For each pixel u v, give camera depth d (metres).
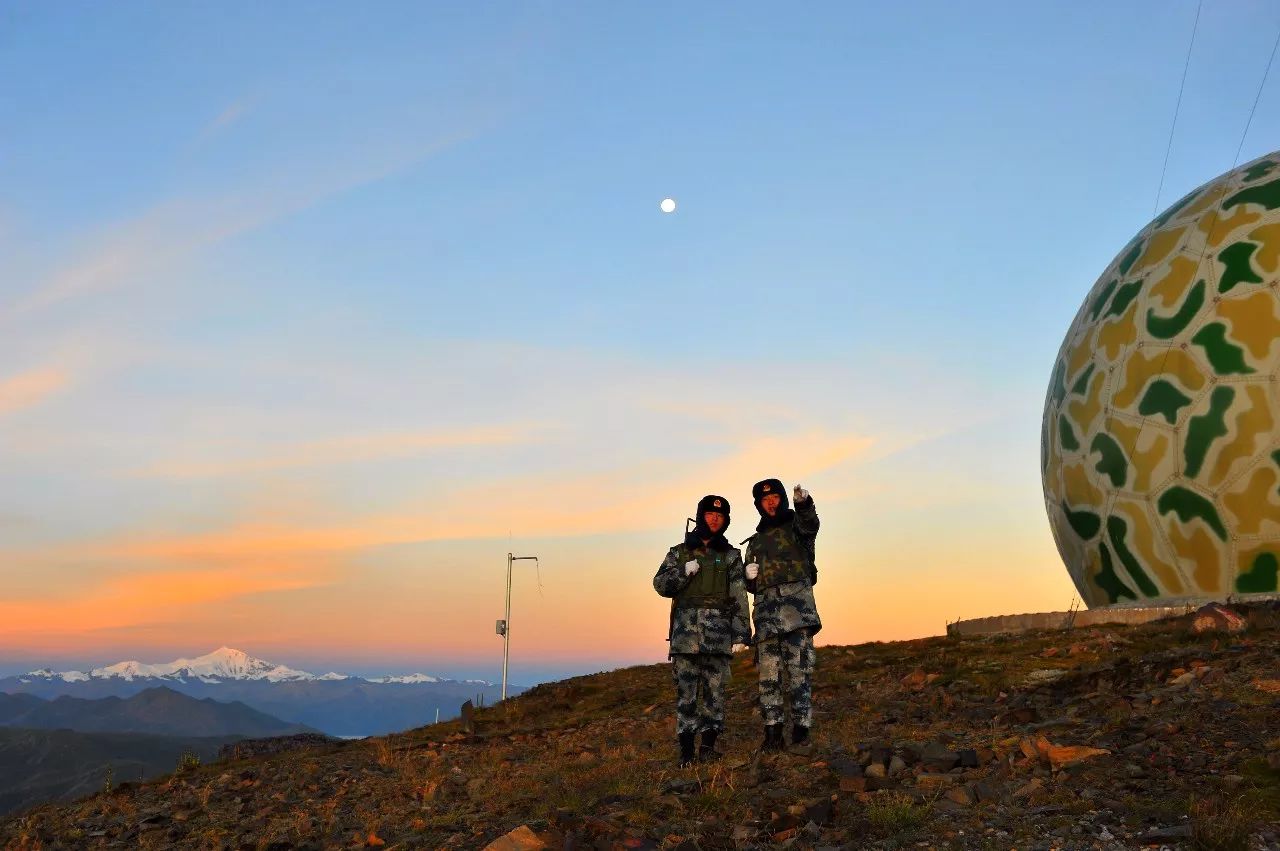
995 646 14.20
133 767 124.56
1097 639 13.16
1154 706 8.35
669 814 6.57
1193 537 14.63
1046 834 5.52
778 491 8.74
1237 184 15.72
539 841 6.03
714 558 8.52
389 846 6.75
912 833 5.71
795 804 6.39
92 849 8.08
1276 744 6.68
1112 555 15.80
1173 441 14.86
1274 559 14.00
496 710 16.56
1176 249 15.66
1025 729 8.23
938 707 10.55
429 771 10.12
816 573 8.66
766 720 8.40
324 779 10.35
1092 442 15.99
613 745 10.69
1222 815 5.43
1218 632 12.16
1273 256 14.58
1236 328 14.52
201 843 7.73
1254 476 14.10
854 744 8.31
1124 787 6.20
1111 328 16.06
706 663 8.56
